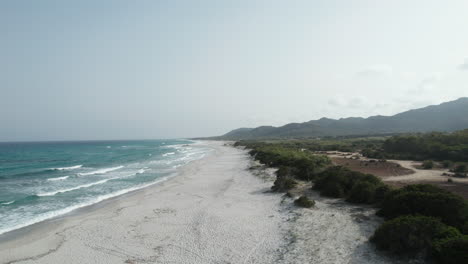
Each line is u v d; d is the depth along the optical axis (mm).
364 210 15211
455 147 40312
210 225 14664
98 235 13977
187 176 33938
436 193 12734
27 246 12875
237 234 13156
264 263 10078
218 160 54625
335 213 14891
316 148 68062
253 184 25562
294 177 26141
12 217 17688
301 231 12750
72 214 18312
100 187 28078
